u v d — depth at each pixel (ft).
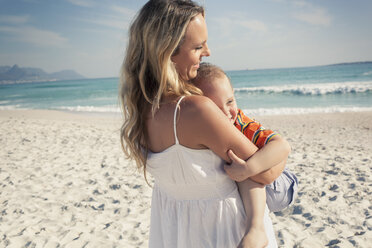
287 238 11.32
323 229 11.85
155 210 4.92
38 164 22.45
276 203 4.75
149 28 3.99
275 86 115.14
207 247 4.09
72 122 48.65
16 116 59.62
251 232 3.86
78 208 14.92
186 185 4.11
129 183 17.83
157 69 4.03
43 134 34.65
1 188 17.75
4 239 11.92
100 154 25.21
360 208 13.50
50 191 17.16
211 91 4.41
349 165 19.97
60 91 158.10
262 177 4.02
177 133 3.88
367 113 49.60
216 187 4.08
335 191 15.56
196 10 4.02
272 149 3.98
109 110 67.82
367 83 99.45
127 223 13.14
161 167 4.19
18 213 14.42
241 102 74.02
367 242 10.72
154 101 4.07
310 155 23.32
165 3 3.97
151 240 4.98
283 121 46.50
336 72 210.79
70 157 24.36
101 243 11.43
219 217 4.06
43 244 11.45
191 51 4.09
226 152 3.88
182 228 4.18
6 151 26.68
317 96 78.54
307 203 14.25
